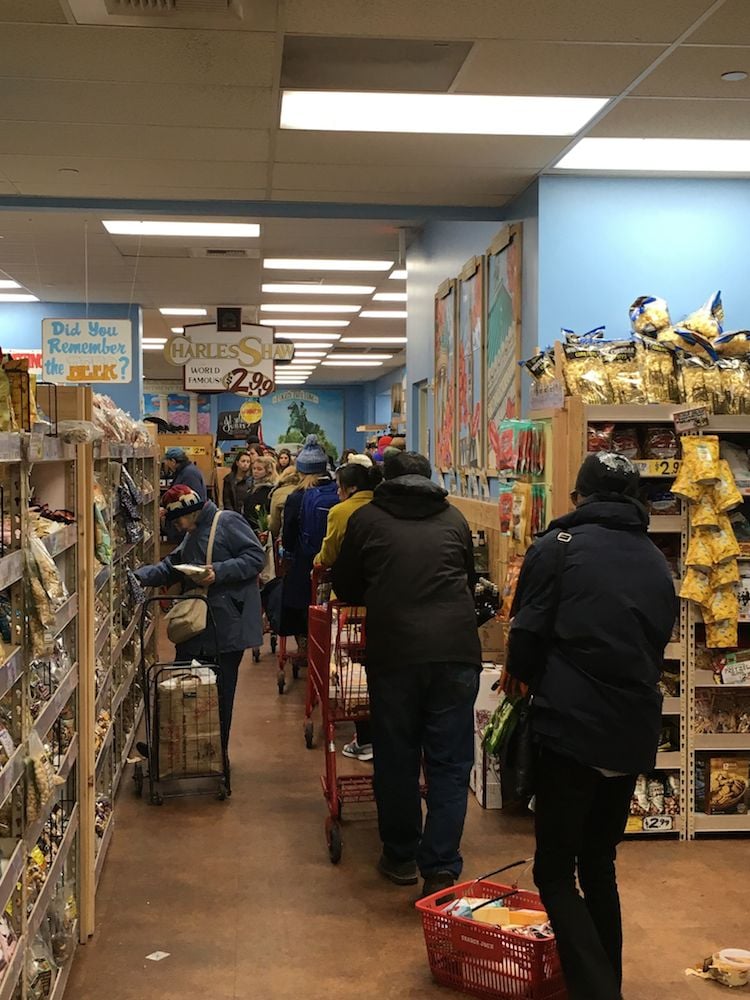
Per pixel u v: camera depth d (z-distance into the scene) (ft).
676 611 9.45
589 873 9.44
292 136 16.57
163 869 13.09
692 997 9.92
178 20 12.17
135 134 16.65
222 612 16.31
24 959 7.82
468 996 9.95
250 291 38.88
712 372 14.78
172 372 80.43
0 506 8.03
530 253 19.06
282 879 12.78
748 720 14.69
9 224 26.91
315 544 21.47
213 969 10.45
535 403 16.37
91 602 11.02
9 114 15.65
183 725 15.64
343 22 12.23
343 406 100.53
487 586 17.51
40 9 11.85
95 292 39.11
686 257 18.65
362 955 10.78
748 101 14.84
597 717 8.83
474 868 13.08
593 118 15.58
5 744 7.36
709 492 14.16
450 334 26.27
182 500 16.43
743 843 14.34
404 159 17.79
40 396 11.17
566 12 11.94
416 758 12.44
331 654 14.44
